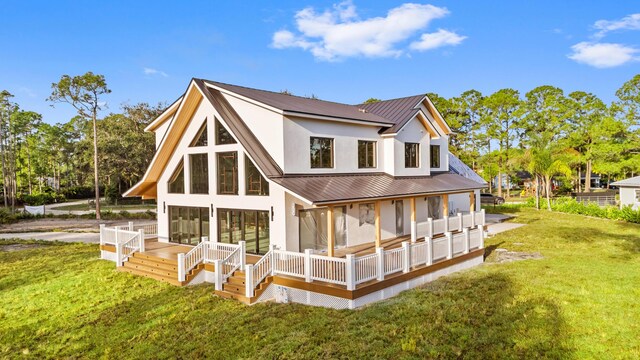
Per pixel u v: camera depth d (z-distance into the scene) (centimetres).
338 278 1251
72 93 3969
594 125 5125
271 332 1088
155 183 2234
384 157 2147
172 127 1956
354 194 1620
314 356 941
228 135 1827
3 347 1098
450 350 945
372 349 959
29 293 1535
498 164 5700
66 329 1200
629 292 1340
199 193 1970
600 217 3444
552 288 1397
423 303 1269
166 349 1037
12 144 6222
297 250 1648
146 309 1323
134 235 1881
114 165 5272
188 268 1574
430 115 2566
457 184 2366
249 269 1319
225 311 1267
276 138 1677
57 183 8125
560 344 960
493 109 5562
